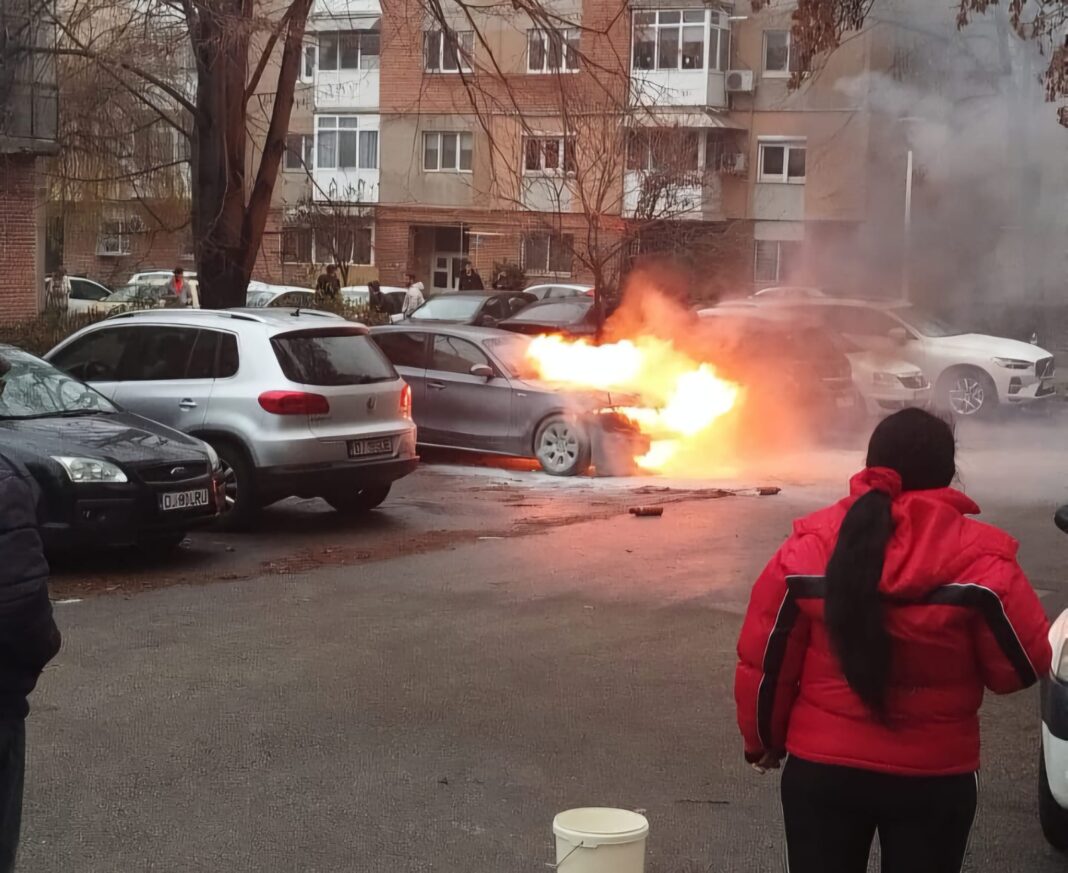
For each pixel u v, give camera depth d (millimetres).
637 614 8242
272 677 6777
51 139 22047
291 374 10867
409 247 44281
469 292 25500
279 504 12609
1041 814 4789
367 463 11227
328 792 5223
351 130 44281
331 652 7273
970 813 3021
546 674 6918
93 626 7781
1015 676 2951
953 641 2930
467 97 17078
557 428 14305
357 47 42562
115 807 5039
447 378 14867
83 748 5684
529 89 16203
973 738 3020
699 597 8703
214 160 16797
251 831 4832
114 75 16438
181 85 19953
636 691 6648
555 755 5707
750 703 3133
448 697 6492
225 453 10852
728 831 4926
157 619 7969
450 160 43500
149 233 22281
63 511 8836
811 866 3061
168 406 11008
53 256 38875
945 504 3023
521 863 4590
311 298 28516
